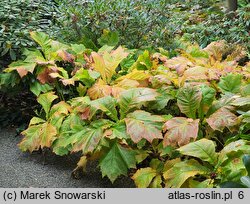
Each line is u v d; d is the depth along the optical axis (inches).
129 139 87.9
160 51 124.2
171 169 76.9
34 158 98.4
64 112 96.3
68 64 117.1
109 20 124.0
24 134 99.1
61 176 90.9
